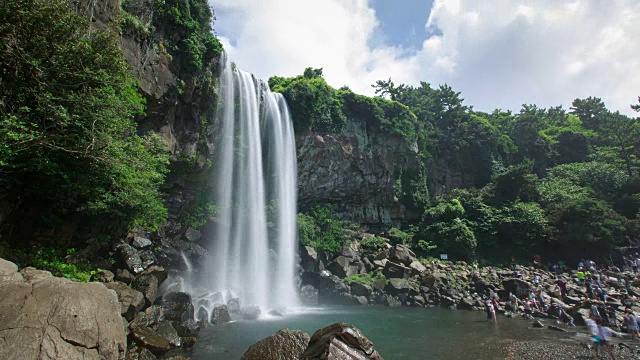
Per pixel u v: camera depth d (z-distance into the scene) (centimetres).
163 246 2038
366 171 3362
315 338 620
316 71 3672
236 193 2608
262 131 2892
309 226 2908
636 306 1952
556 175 4875
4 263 636
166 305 1449
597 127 6400
